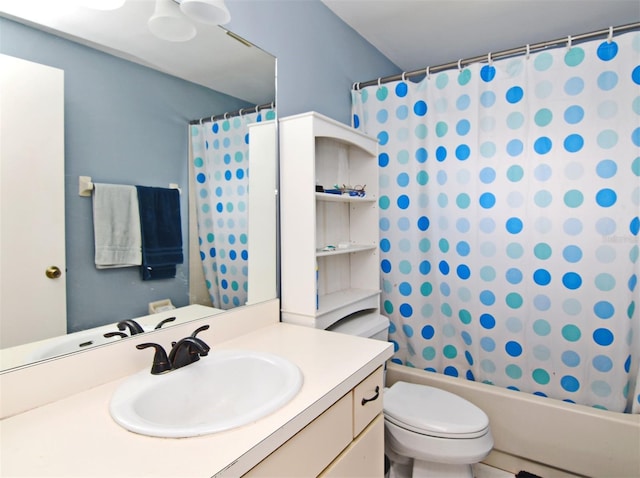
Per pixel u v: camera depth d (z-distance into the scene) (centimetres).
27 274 83
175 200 116
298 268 146
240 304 137
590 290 153
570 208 154
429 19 195
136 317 104
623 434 144
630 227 145
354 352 113
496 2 178
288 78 158
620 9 183
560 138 155
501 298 170
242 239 137
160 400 90
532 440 162
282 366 100
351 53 203
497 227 168
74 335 90
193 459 63
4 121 80
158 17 109
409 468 164
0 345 78
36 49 84
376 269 190
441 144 179
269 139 147
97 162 96
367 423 109
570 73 152
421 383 185
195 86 121
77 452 65
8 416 77
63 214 89
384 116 194
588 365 156
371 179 189
